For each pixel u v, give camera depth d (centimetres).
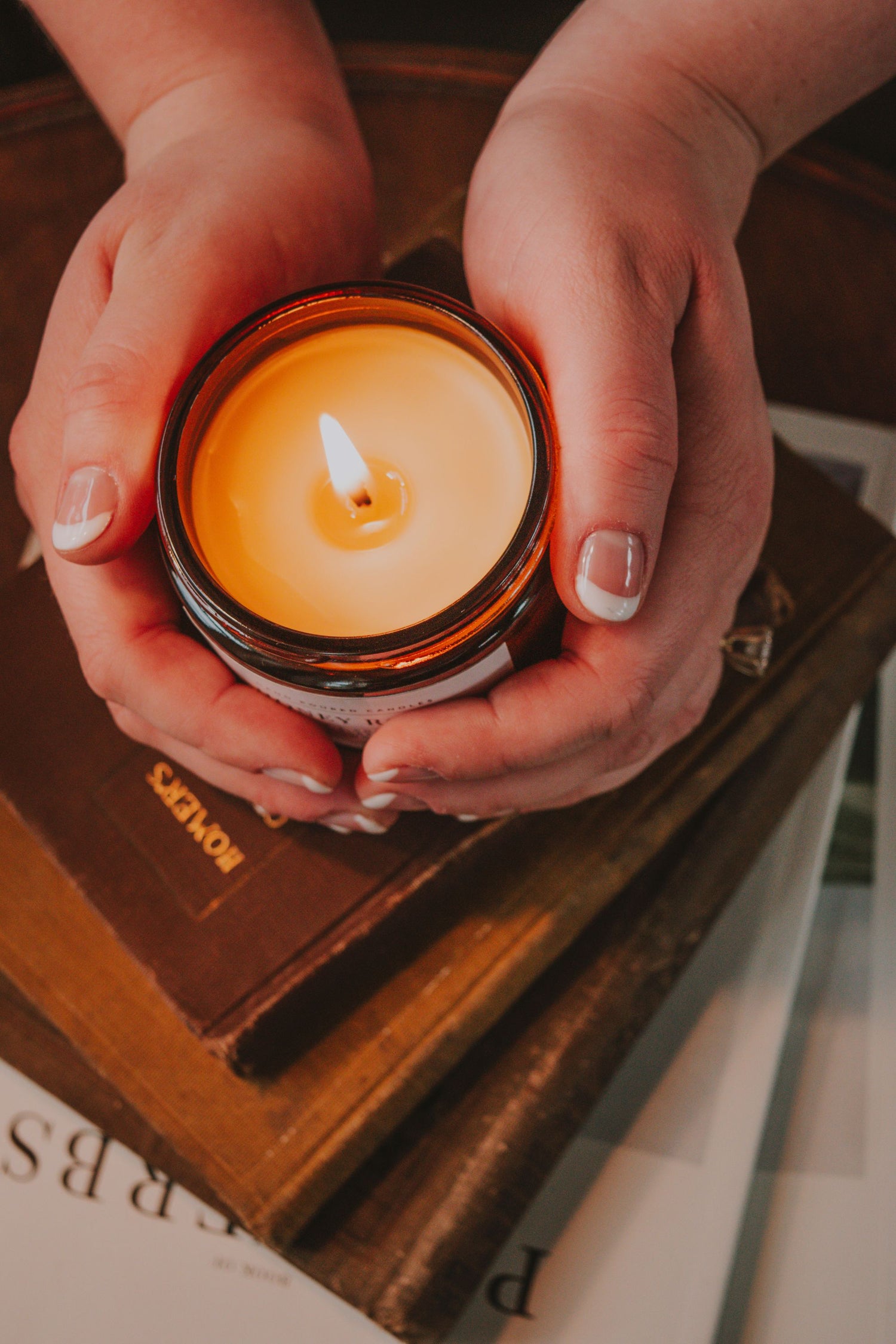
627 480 34
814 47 40
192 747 38
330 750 36
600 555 33
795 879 47
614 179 37
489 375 35
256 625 31
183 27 41
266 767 36
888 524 50
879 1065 46
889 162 61
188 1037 41
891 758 50
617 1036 43
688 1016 45
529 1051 43
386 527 35
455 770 35
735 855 45
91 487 34
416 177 54
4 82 64
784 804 46
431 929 42
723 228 38
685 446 37
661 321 36
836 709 46
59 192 53
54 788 41
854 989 47
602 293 36
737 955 46
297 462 36
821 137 61
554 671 35
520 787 37
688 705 41
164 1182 44
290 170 39
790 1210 44
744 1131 44
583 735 35
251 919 40
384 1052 41
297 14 42
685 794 43
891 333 52
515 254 37
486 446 36
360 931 39
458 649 31
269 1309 42
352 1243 41
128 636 37
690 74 40
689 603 37
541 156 38
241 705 36
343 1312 42
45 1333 42
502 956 41
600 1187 43
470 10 79
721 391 38
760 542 39
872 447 51
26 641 42
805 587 46
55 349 38
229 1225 43
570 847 42
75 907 42
